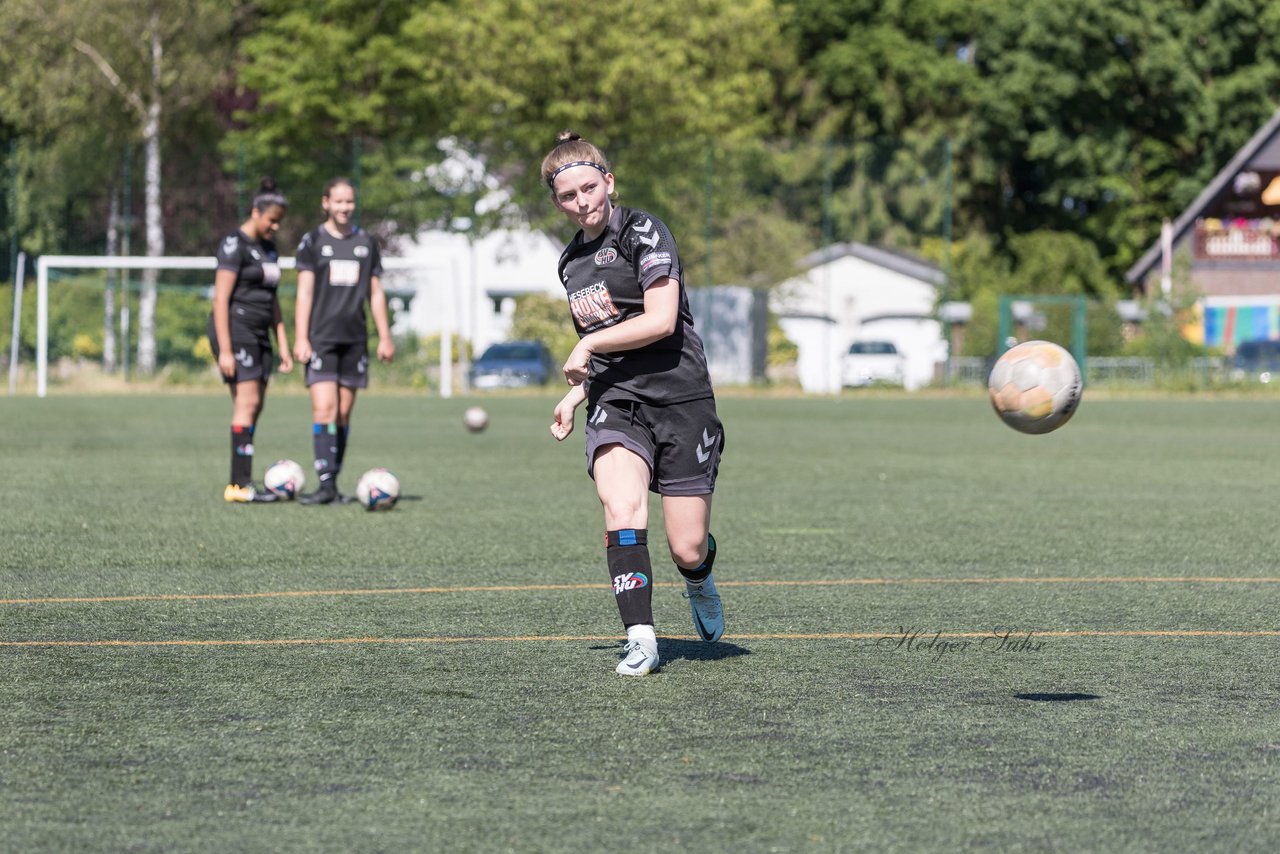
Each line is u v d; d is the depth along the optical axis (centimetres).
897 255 14038
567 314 13450
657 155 12475
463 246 12900
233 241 3684
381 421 7744
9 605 2234
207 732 1469
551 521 3359
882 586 2447
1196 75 17688
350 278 3709
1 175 12200
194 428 6881
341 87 14275
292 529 3191
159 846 1130
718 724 1499
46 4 12769
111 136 12700
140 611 2180
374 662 1809
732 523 3369
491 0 13588
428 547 2905
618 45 13512
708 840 1143
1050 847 1131
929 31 18762
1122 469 4975
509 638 1970
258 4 15062
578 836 1152
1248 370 13075
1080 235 18800
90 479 4378
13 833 1159
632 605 1742
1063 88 17512
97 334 11906
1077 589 2416
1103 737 1455
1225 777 1320
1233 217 15312
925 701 1605
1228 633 2022
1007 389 1692
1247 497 4000
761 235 12681
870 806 1228
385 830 1166
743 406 9994
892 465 5131
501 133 13512
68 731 1474
